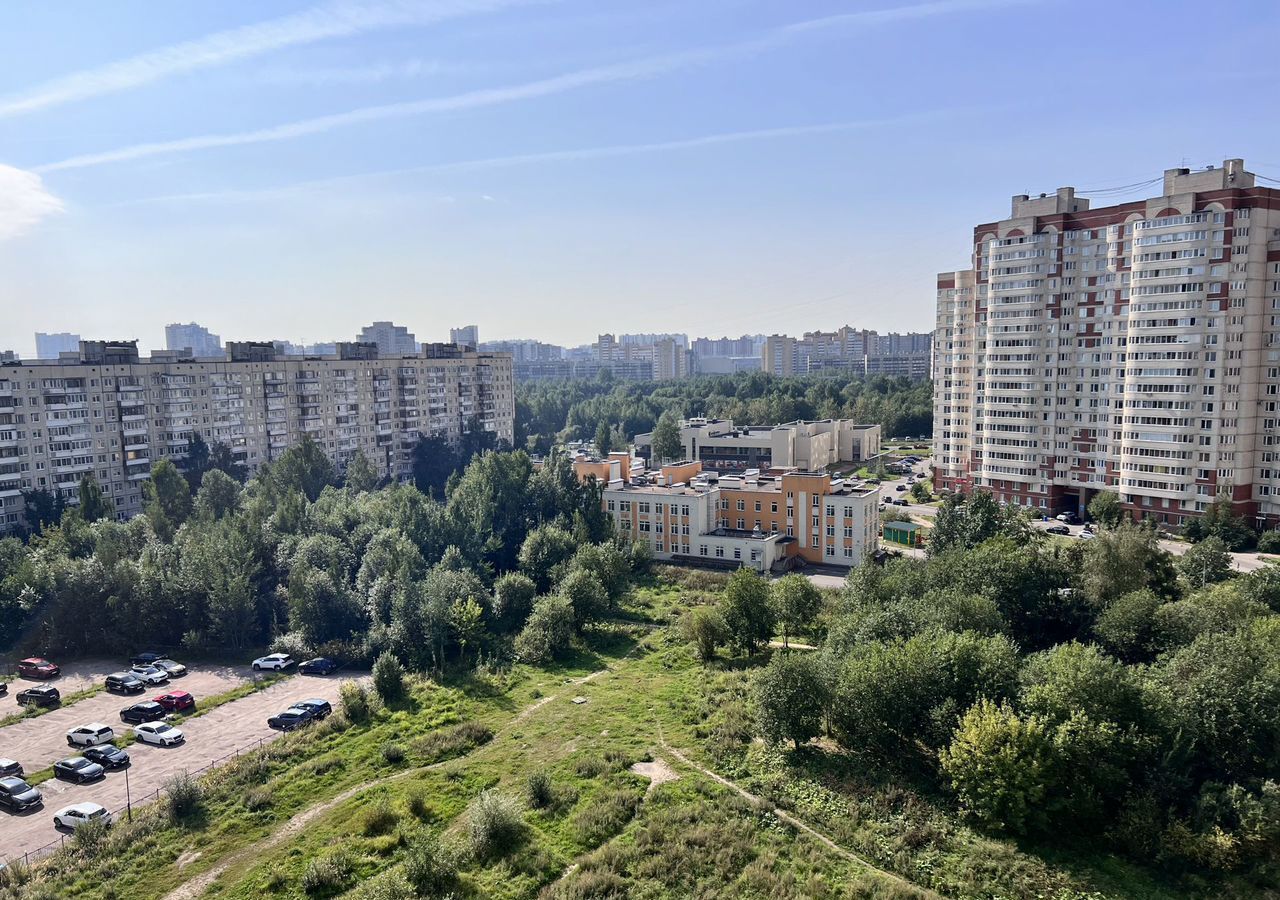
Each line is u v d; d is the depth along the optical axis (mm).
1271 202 115938
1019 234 139875
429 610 81562
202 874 45656
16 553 97688
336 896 42375
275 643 87188
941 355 163125
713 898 39719
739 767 53031
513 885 41938
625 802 49250
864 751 52125
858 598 77812
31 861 48500
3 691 77625
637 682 73062
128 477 140125
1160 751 44938
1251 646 51625
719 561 117938
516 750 59219
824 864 41969
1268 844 39344
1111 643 64125
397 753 59438
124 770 60938
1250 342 117625
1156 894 38219
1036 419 141625
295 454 142500
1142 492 127125
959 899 38719
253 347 165125
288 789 55250
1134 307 125500
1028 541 92562
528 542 105625
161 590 90688
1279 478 118438
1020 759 42875
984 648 53312
